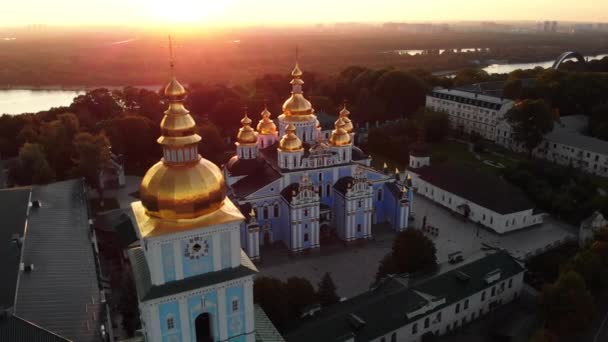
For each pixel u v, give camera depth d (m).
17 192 101.44
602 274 83.12
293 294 72.38
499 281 83.12
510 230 116.56
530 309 84.81
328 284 78.50
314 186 107.25
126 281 81.12
